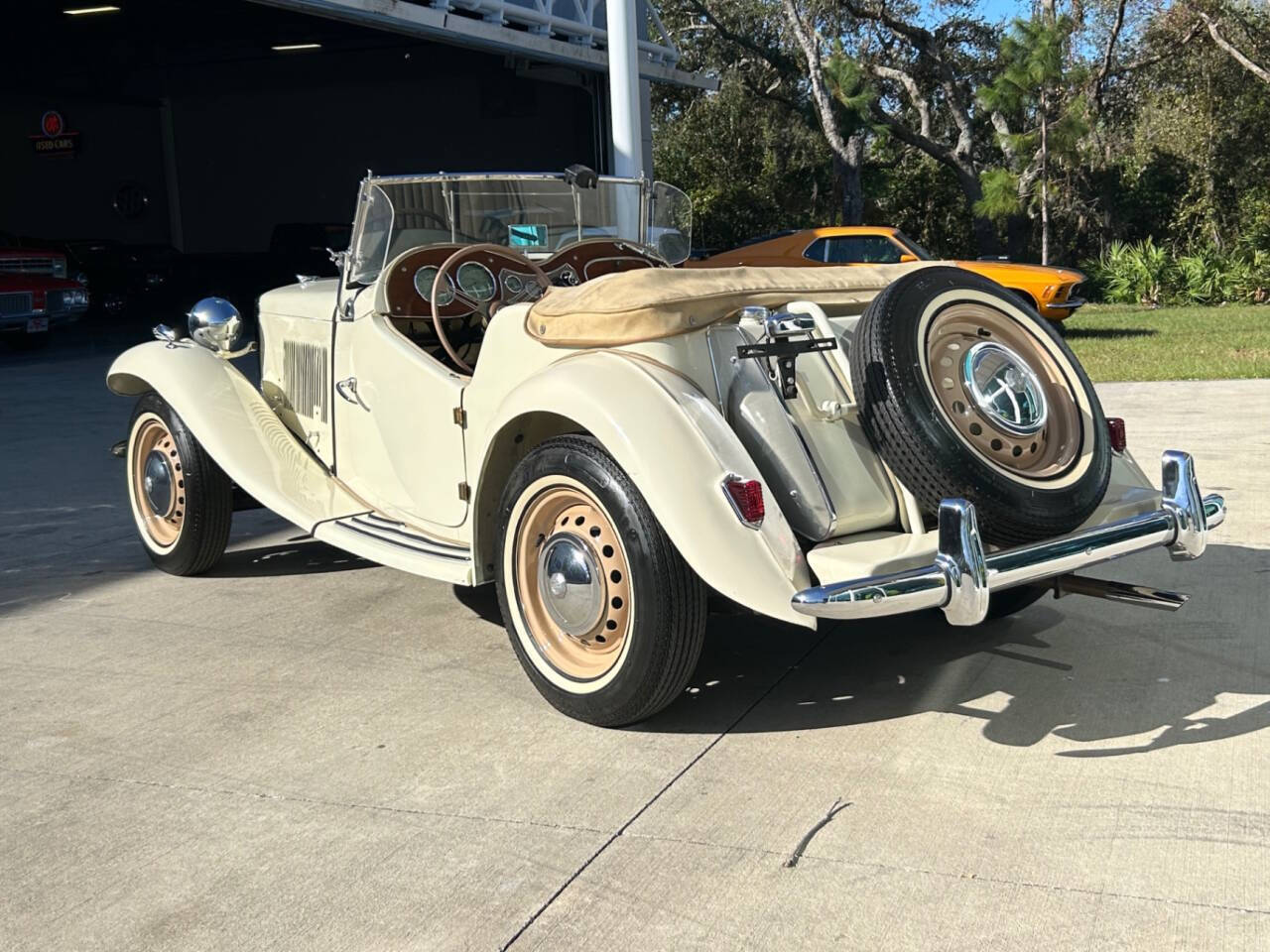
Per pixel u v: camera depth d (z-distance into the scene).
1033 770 3.31
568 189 5.09
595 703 3.60
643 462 3.32
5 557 5.88
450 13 14.52
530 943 2.58
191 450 5.14
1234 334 15.73
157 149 29.42
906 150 31.59
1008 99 21.20
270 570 5.56
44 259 16.78
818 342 3.59
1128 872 2.77
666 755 3.48
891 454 3.39
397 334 4.57
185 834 3.09
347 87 26.11
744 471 3.32
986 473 3.30
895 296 3.51
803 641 4.43
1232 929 2.53
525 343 3.90
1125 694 3.81
